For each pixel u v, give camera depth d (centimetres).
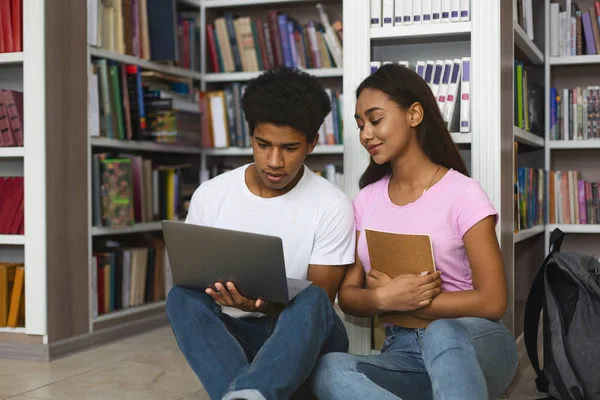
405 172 170
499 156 196
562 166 379
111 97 298
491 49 197
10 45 261
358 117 169
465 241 159
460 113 202
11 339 263
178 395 211
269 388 131
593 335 181
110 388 218
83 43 278
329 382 145
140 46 320
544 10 353
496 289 154
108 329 290
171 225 152
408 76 165
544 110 355
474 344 139
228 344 149
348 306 171
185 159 369
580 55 350
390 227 170
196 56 367
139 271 320
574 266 186
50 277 260
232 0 368
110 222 288
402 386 149
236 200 177
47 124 258
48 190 258
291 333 142
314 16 383
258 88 162
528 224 300
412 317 163
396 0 207
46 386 220
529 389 212
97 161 287
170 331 315
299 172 178
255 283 148
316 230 174
